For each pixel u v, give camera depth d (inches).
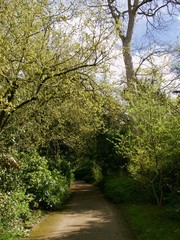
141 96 531.2
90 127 757.9
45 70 363.9
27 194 551.2
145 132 484.7
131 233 399.5
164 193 529.0
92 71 400.5
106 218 506.9
